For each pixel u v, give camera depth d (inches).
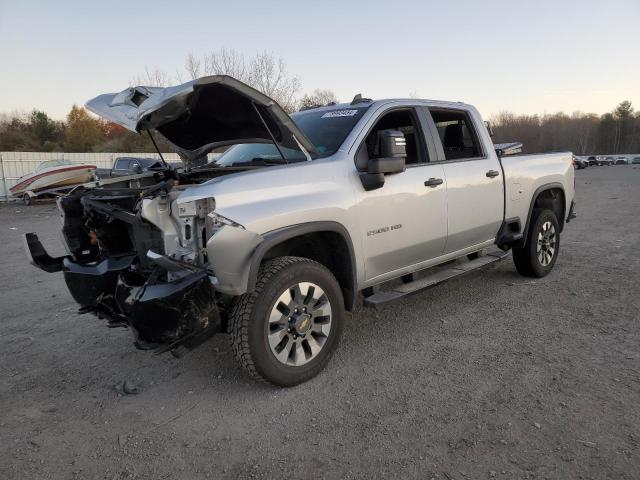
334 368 143.2
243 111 133.7
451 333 166.6
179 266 115.1
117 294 129.0
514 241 214.1
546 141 4178.2
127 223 142.0
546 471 94.1
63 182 858.8
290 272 127.6
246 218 118.0
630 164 2829.7
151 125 142.3
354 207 143.3
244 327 122.4
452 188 176.2
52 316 206.8
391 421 114.2
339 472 97.3
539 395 122.3
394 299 151.8
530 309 187.5
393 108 167.8
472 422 111.9
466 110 198.5
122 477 99.0
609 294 201.9
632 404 116.0
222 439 110.7
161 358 156.9
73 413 125.2
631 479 90.7
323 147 153.3
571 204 249.1
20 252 374.3
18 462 105.0
